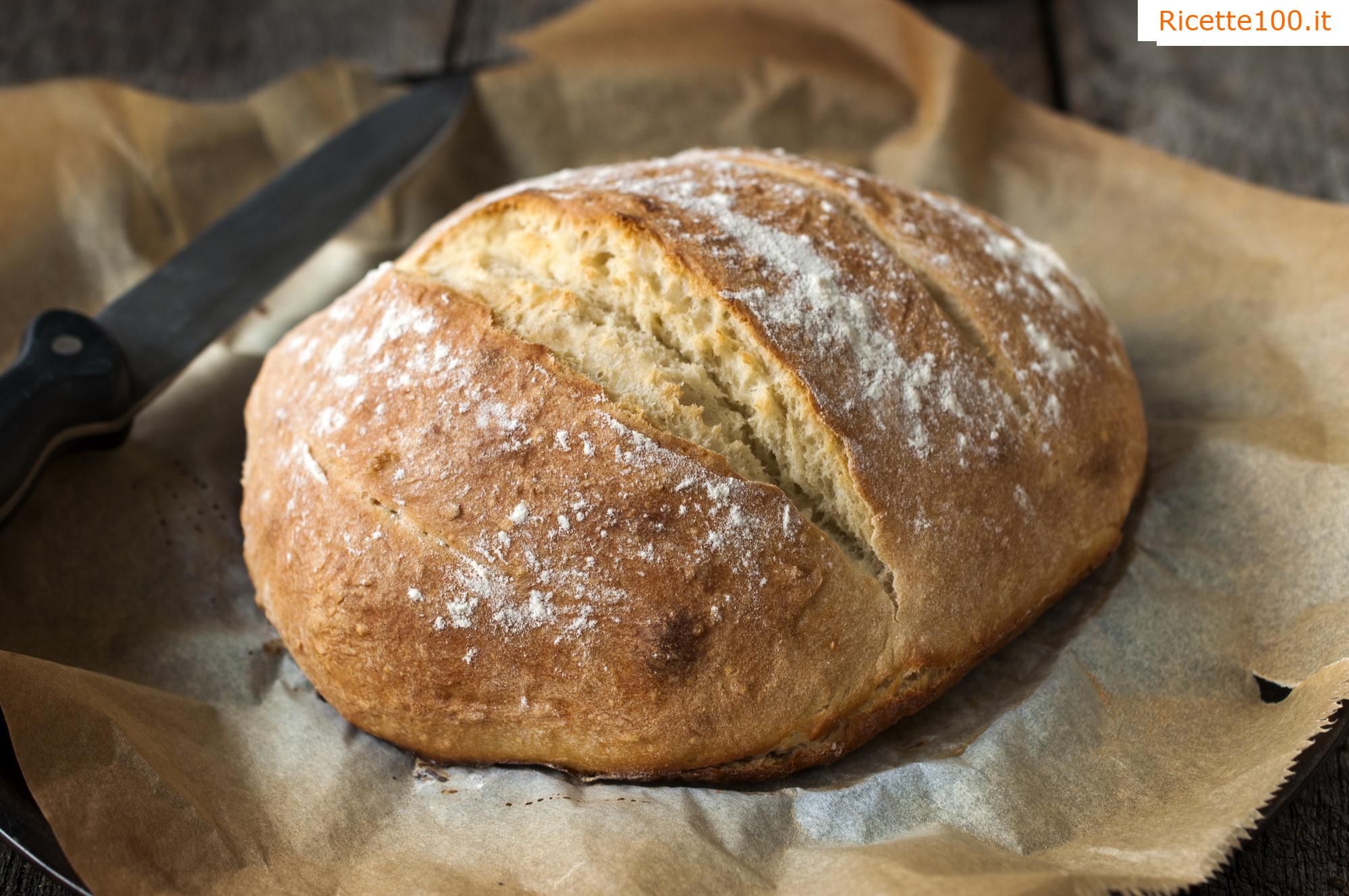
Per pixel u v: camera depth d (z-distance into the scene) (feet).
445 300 1.34
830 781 1.29
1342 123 2.06
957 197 1.83
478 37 2.30
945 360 1.34
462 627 1.26
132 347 1.55
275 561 1.35
